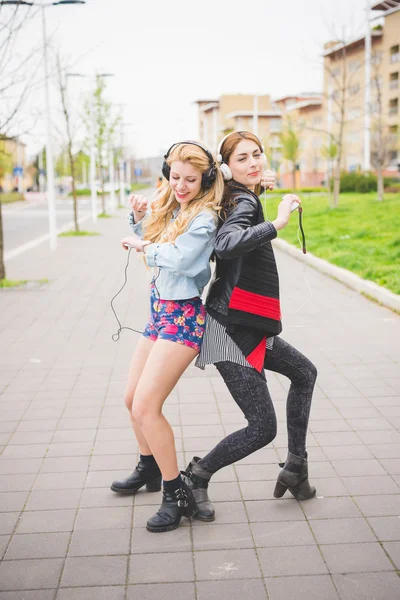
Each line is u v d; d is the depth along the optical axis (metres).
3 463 3.95
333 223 19.78
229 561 2.86
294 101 86.94
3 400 5.17
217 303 3.02
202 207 2.93
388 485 3.57
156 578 2.75
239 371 3.00
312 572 2.77
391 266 10.82
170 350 3.00
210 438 4.30
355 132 54.94
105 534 3.11
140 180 103.06
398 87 51.53
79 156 50.41
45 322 8.22
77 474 3.79
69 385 5.56
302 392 3.29
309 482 3.62
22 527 3.19
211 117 103.25
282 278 11.45
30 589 2.68
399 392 5.19
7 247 19.22
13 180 93.31
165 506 3.16
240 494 3.51
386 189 41.91
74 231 23.67
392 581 2.69
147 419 3.05
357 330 7.46
